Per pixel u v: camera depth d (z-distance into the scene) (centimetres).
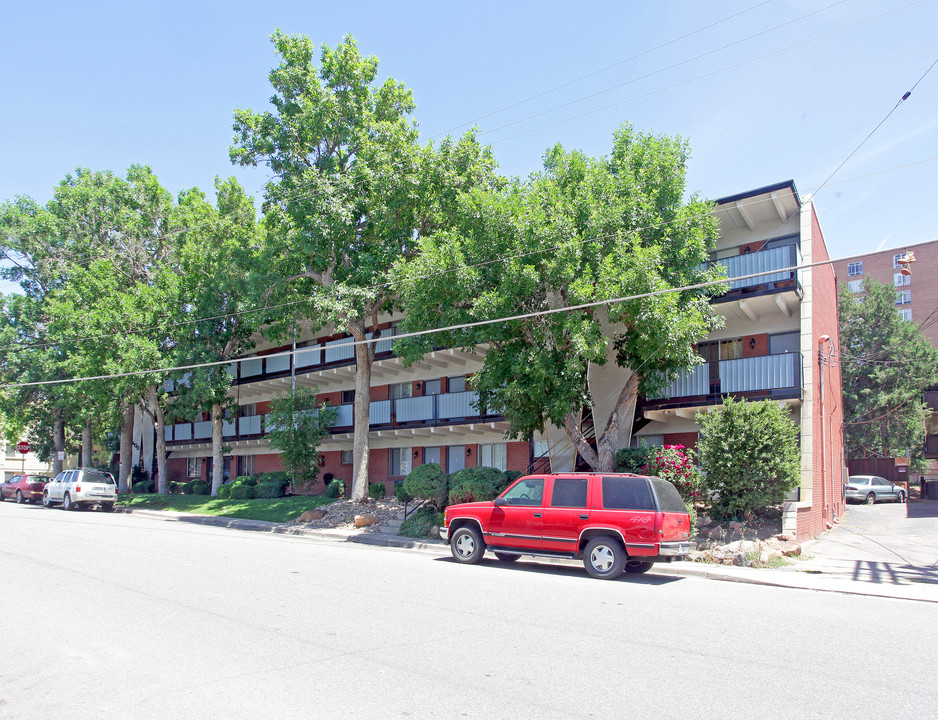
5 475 7012
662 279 1593
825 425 2212
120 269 3425
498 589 1068
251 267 2528
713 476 1648
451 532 1446
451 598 982
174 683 592
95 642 724
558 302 1661
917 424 4188
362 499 2466
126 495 3666
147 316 3036
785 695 571
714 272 1720
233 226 3011
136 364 2894
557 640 743
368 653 686
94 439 5697
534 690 576
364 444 2503
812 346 1934
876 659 686
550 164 1878
